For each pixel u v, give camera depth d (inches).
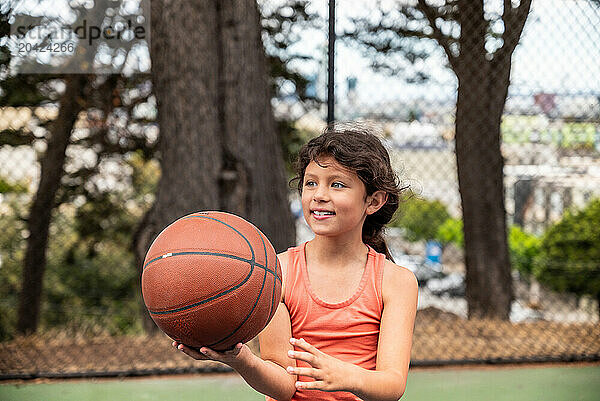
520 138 319.3
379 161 78.7
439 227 467.8
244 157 213.5
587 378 180.4
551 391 170.2
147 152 349.1
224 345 69.2
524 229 456.1
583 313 366.0
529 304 383.2
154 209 217.9
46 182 323.0
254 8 217.3
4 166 341.1
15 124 324.8
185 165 211.5
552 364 190.7
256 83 217.0
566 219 375.2
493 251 274.2
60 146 319.3
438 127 330.6
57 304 388.2
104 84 318.0
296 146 339.3
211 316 66.9
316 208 77.8
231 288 67.7
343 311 79.2
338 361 66.2
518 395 167.2
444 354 193.9
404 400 162.4
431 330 217.8
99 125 341.4
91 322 343.6
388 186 80.7
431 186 402.0
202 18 211.3
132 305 393.7
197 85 210.8
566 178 374.6
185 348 69.7
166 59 211.6
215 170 212.5
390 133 327.6
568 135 318.0
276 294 73.1
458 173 278.1
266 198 217.6
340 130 83.5
